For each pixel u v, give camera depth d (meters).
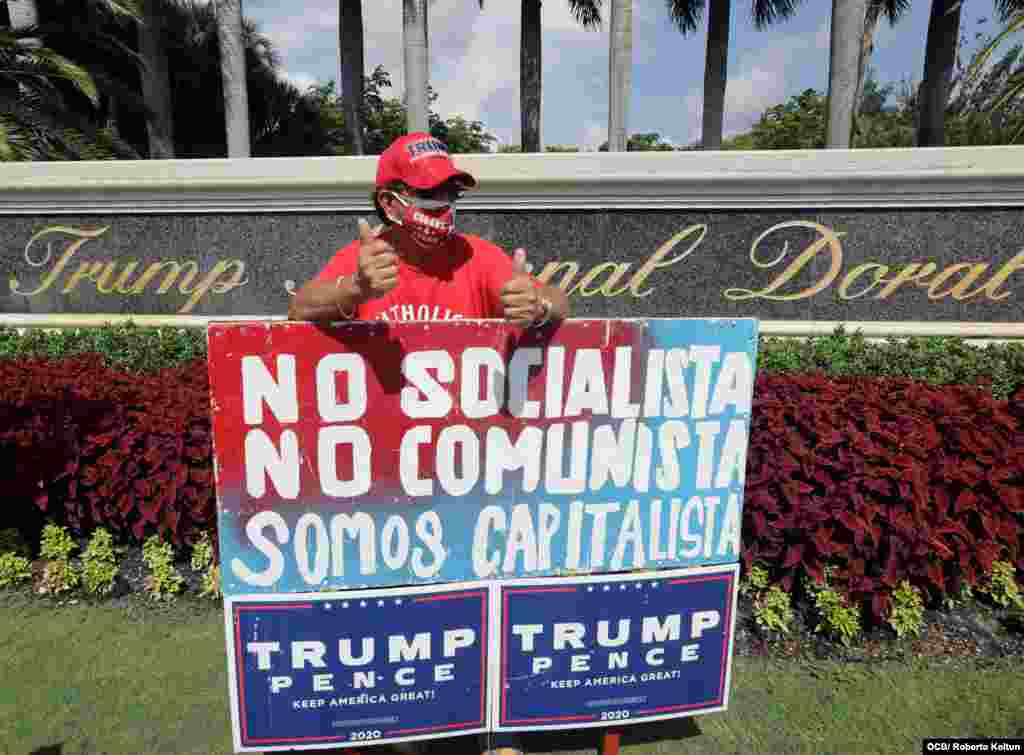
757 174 6.21
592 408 2.21
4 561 3.84
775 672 3.24
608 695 2.37
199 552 3.79
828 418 3.67
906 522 3.33
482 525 2.23
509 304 1.92
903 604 3.45
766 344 6.29
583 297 6.61
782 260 6.48
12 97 10.62
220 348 2.02
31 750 2.72
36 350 6.46
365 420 2.11
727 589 2.38
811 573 3.44
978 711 2.99
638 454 2.26
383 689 2.25
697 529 2.35
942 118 16.27
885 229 6.38
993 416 3.74
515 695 2.32
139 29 14.00
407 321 2.11
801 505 3.43
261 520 2.12
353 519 2.16
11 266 7.15
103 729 2.83
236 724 2.20
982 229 6.29
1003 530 3.50
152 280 7.04
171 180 6.68
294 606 2.15
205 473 3.71
